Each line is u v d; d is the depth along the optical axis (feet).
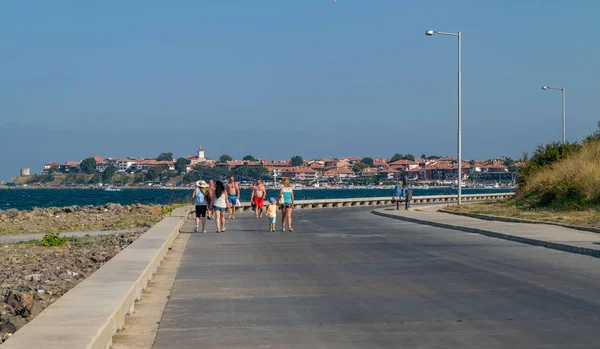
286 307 42.65
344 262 64.49
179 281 53.57
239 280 53.83
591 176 127.54
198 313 41.14
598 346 32.32
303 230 106.01
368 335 35.01
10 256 73.15
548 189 138.41
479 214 125.39
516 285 49.93
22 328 30.17
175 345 33.53
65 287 52.80
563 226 96.68
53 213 165.89
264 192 142.82
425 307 42.09
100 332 29.55
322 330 36.27
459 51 160.86
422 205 206.18
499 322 37.68
